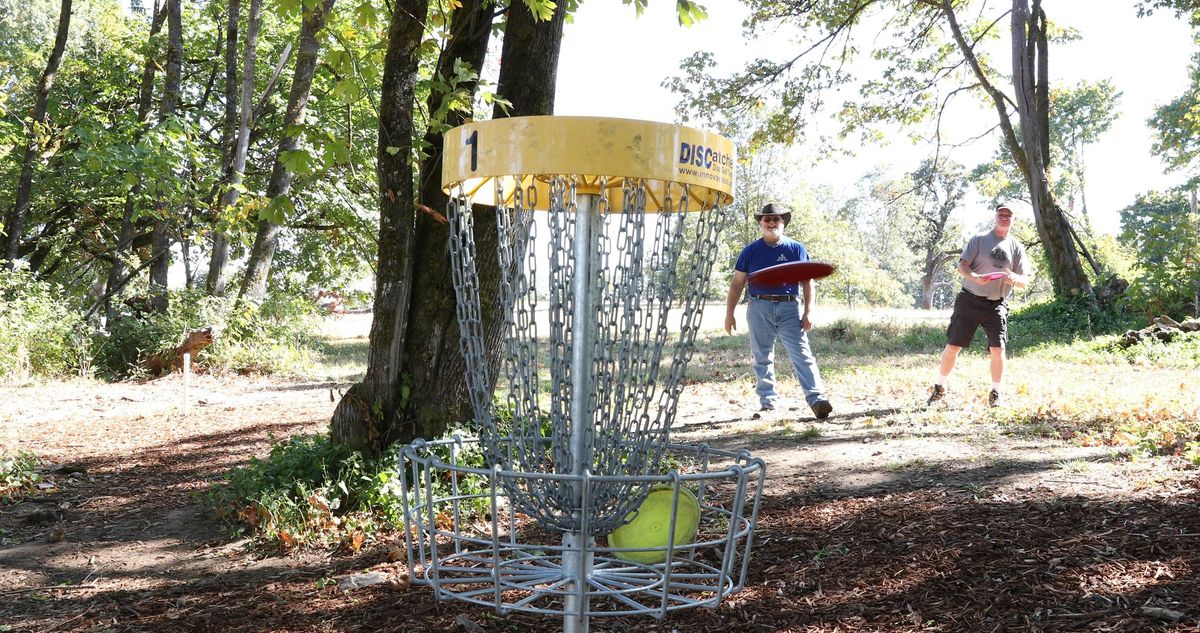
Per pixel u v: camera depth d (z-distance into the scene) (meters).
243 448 8.74
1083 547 4.21
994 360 8.95
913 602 3.77
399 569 4.53
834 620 3.65
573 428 2.02
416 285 6.15
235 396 13.52
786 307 8.88
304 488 5.56
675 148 1.88
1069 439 6.95
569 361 2.03
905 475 6.05
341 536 5.17
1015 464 6.11
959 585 3.90
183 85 25.98
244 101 18.70
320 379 16.03
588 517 2.00
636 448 2.02
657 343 1.97
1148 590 3.66
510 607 1.93
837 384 11.71
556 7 6.11
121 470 7.80
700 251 2.03
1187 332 16.36
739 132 31.06
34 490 6.97
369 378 6.08
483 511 5.41
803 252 8.95
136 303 19.55
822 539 4.69
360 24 5.56
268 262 20.31
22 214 20.53
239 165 18.62
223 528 5.55
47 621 4.11
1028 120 22.81
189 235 19.38
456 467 1.94
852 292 61.62
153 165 16.48
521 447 2.07
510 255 2.04
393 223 5.97
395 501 5.38
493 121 1.90
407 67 5.92
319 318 22.34
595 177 2.00
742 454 2.19
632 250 1.93
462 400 6.18
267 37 24.67
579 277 2.00
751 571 4.27
